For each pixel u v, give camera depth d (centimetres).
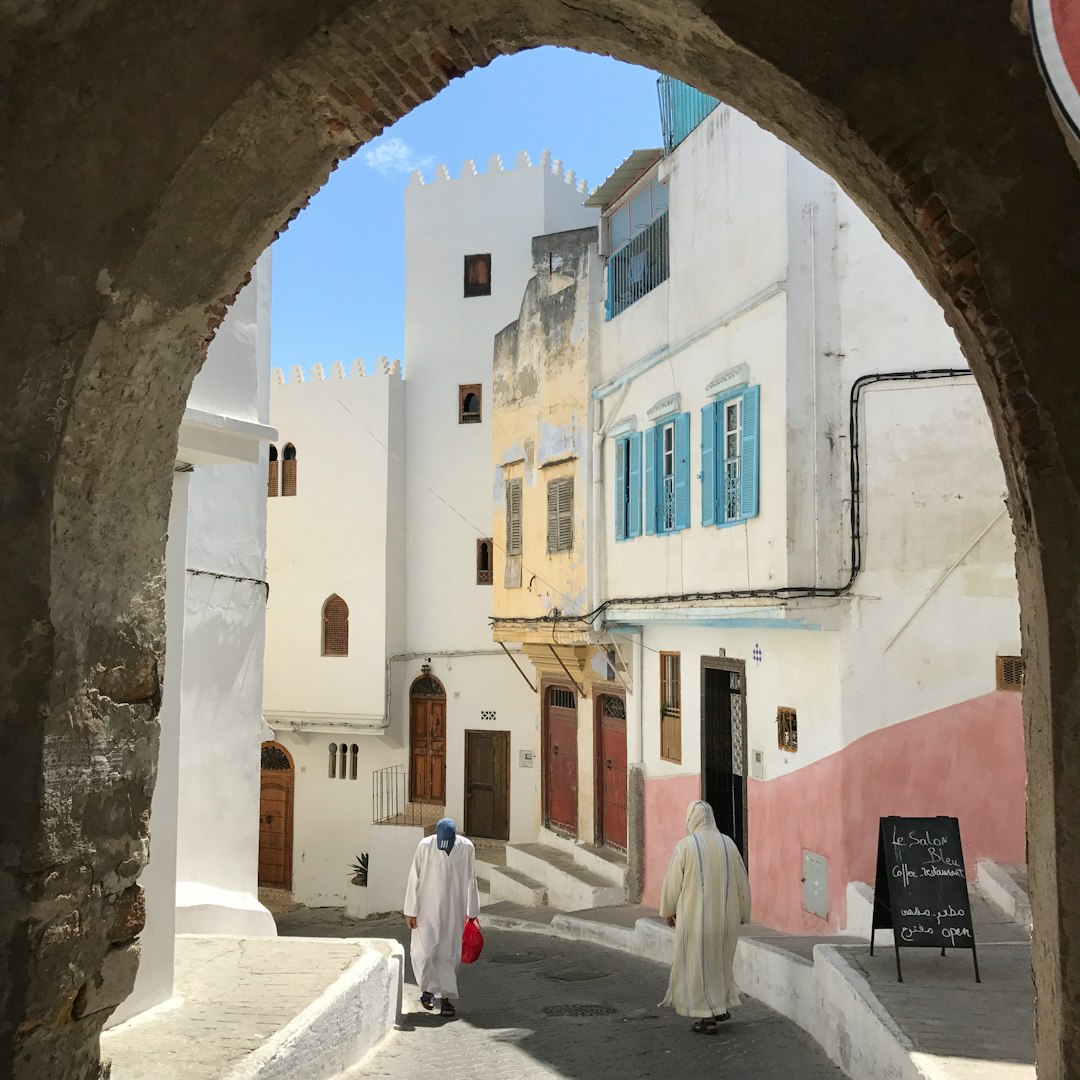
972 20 322
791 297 1166
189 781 976
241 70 361
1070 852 316
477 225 2642
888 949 852
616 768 1844
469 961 1034
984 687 1096
